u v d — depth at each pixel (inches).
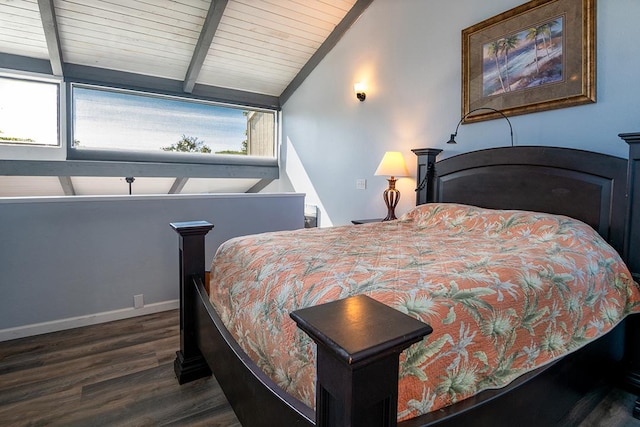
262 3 151.3
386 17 144.9
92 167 172.6
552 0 91.3
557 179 88.6
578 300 52.4
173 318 110.9
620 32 80.7
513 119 102.6
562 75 90.2
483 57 108.7
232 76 196.5
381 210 151.5
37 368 81.3
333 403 26.3
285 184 222.4
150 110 189.8
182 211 119.3
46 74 159.8
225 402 69.7
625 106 80.5
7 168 156.5
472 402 36.2
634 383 70.0
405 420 32.6
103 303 107.6
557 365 48.6
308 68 192.1
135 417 65.1
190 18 151.8
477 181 107.5
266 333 48.0
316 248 66.7
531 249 61.7
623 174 76.9
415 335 24.5
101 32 150.9
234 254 70.6
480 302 40.5
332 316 26.7
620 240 77.3
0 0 126.2
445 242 73.4
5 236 94.3
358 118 161.6
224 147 212.4
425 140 130.0
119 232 109.1
